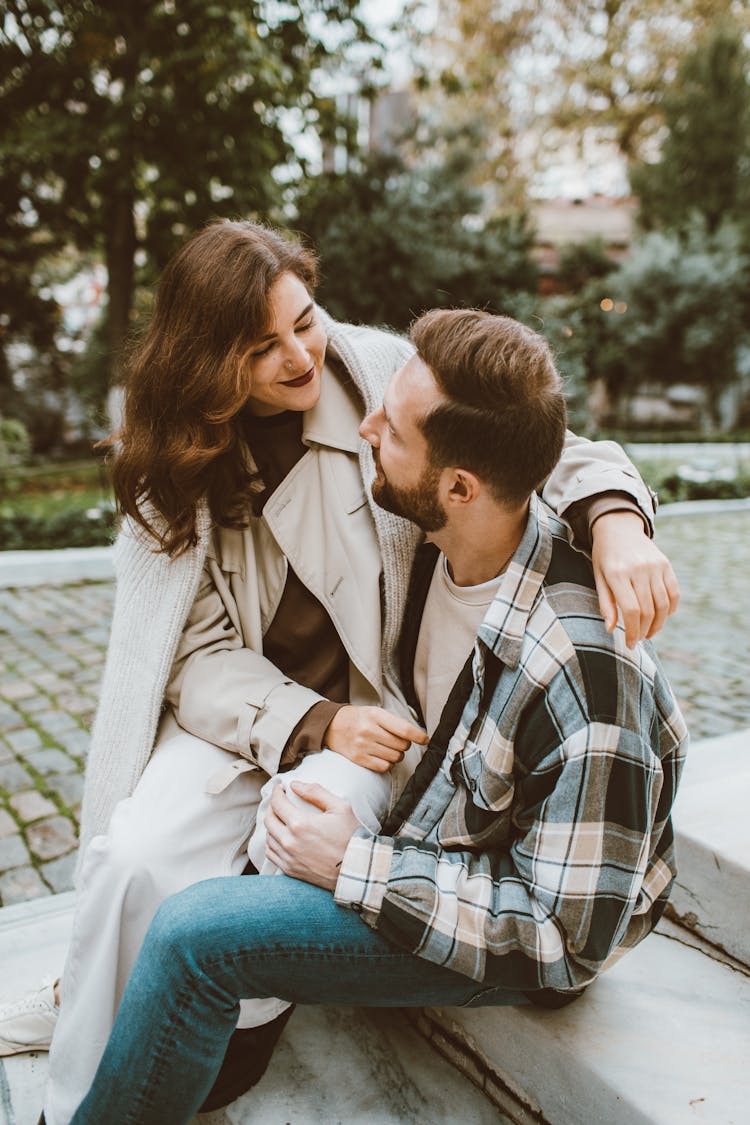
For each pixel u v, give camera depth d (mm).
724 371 18859
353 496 1475
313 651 1532
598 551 1090
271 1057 1452
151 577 1424
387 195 12016
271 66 7676
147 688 1415
